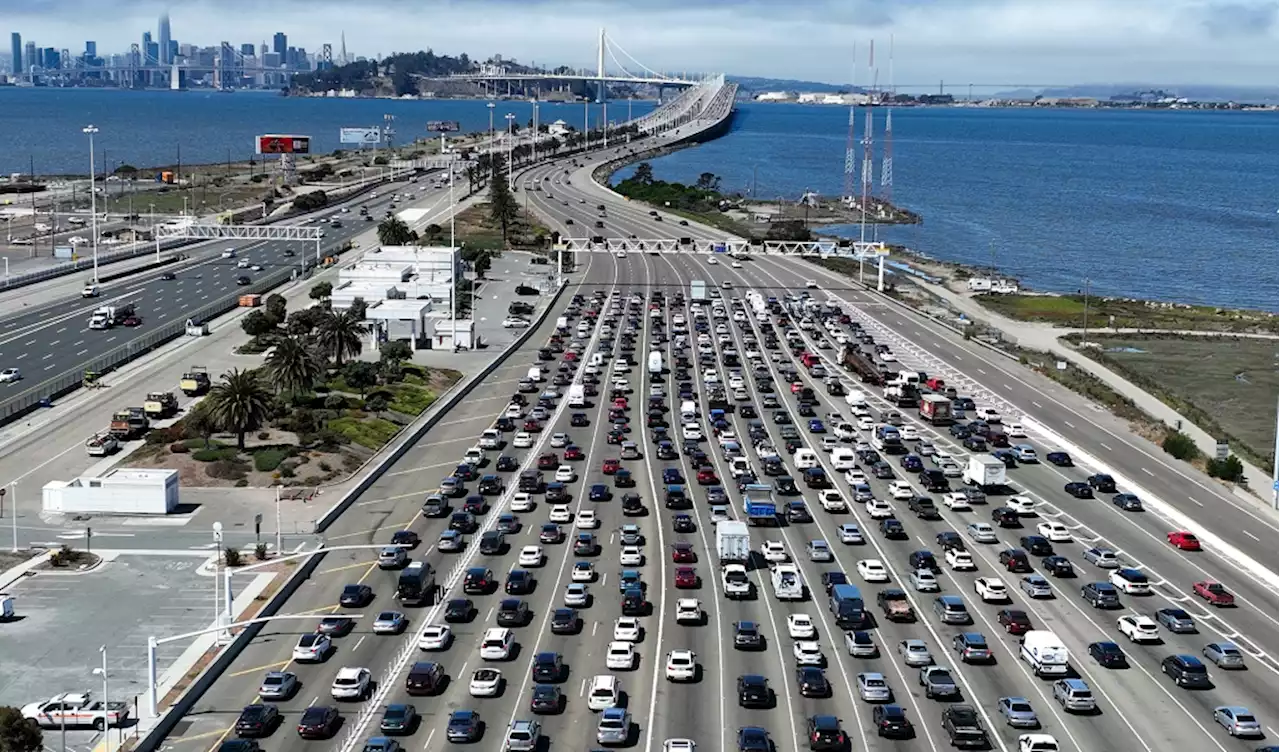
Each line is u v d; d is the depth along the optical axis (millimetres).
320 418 161000
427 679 90375
